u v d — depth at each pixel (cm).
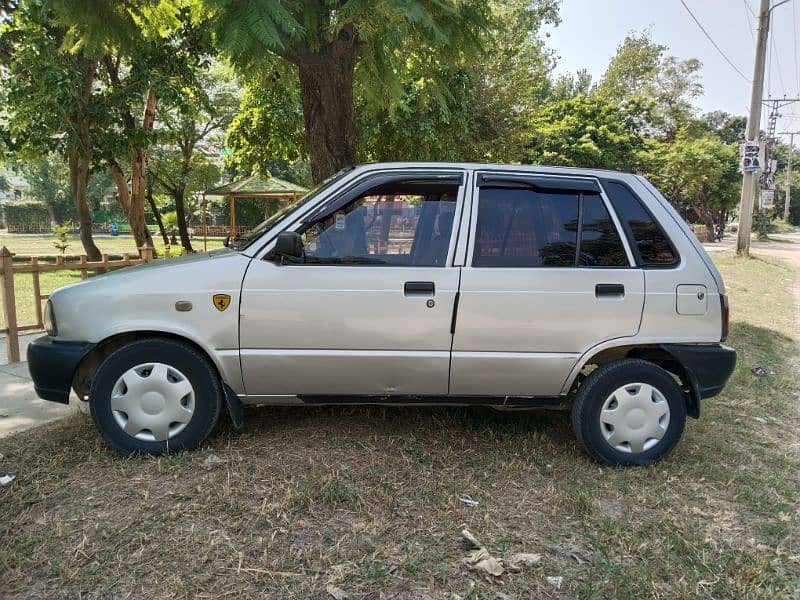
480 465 386
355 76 642
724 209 4612
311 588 260
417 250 384
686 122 3959
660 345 390
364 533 304
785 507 350
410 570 274
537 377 386
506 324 378
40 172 4959
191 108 1432
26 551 280
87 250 1620
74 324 373
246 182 2120
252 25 383
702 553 296
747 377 632
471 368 382
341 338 375
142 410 377
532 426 457
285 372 379
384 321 374
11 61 1280
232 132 1234
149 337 382
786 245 3938
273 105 1112
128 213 1716
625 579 270
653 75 3953
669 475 384
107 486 344
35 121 1302
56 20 534
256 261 376
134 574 265
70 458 380
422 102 716
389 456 390
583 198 395
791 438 475
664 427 396
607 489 363
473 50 606
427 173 393
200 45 1288
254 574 268
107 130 1375
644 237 394
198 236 4125
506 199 392
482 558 284
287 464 373
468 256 382
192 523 306
